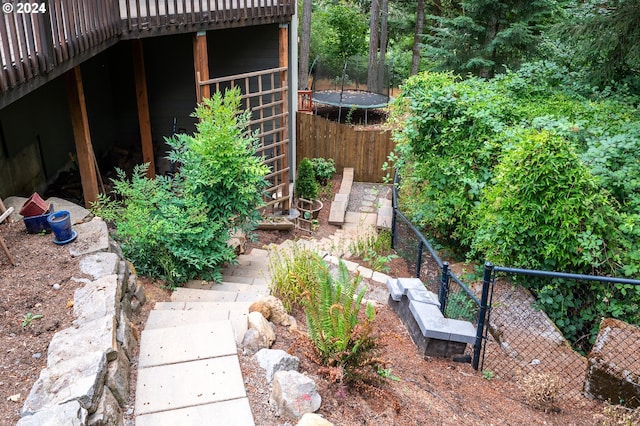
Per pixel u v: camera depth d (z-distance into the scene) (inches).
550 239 214.4
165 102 425.7
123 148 426.0
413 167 298.7
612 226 211.6
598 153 229.6
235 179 243.1
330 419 124.1
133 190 227.6
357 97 626.8
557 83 355.6
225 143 236.2
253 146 291.6
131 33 270.2
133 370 136.9
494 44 477.1
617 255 207.8
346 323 138.6
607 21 313.3
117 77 423.2
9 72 156.3
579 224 213.6
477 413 145.4
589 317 217.6
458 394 154.6
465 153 267.9
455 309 210.2
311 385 126.0
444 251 290.8
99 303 146.0
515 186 213.8
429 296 191.0
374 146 497.7
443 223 289.1
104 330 132.3
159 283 216.7
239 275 261.9
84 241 184.2
